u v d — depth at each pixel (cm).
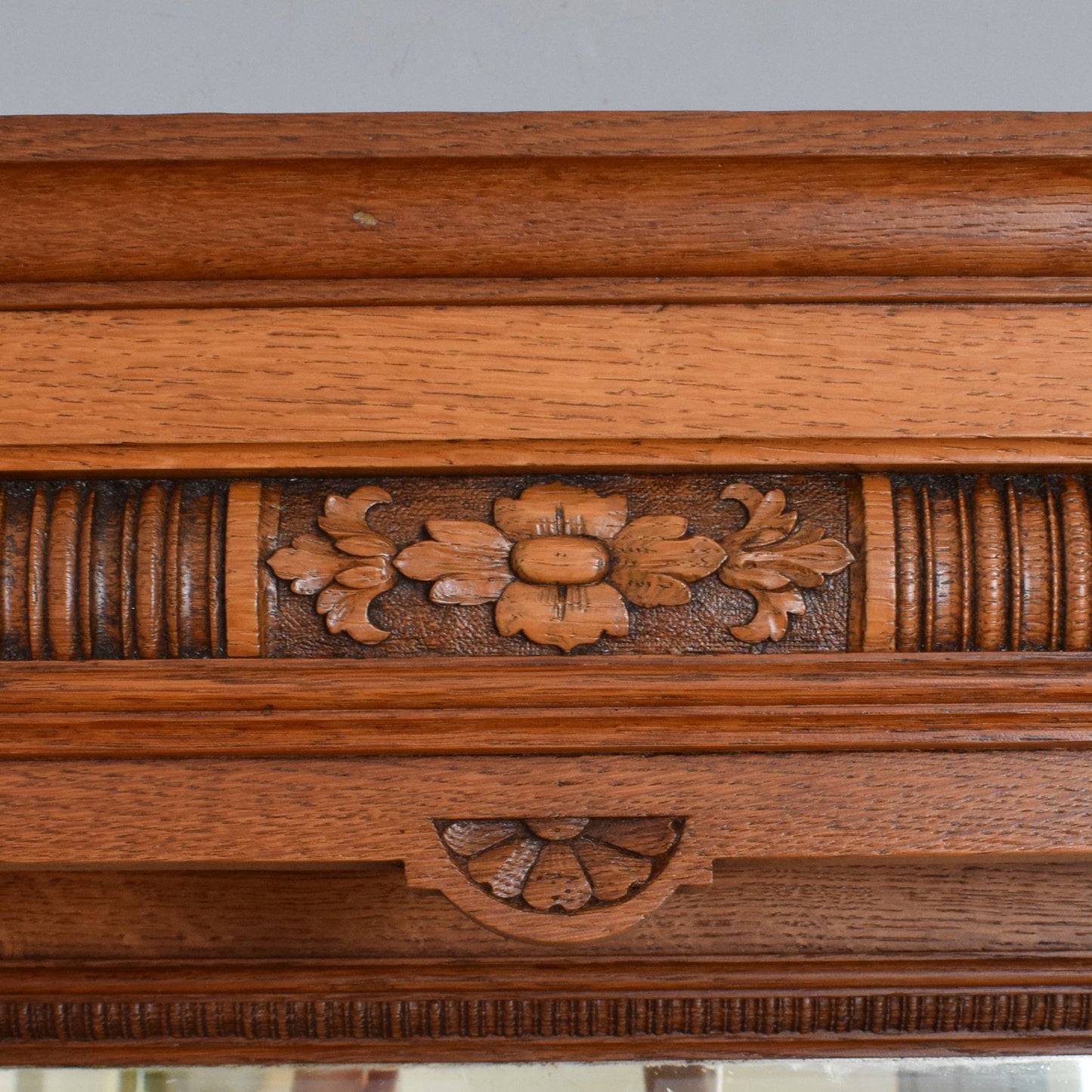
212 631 68
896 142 63
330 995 83
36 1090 84
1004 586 68
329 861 67
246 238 66
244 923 84
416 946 84
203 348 68
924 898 83
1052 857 69
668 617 69
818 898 84
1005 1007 83
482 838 68
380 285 68
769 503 70
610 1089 84
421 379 68
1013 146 63
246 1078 84
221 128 63
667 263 67
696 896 84
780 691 67
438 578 69
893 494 69
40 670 67
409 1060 84
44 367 68
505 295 67
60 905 84
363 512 70
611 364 68
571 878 67
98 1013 83
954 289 67
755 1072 84
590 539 69
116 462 68
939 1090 83
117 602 69
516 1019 84
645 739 67
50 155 63
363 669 67
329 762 68
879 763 68
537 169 65
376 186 65
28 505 69
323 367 68
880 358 68
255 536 69
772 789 67
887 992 83
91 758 68
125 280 68
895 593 68
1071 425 67
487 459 68
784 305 68
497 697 67
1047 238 66
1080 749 67
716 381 68
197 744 67
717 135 63
